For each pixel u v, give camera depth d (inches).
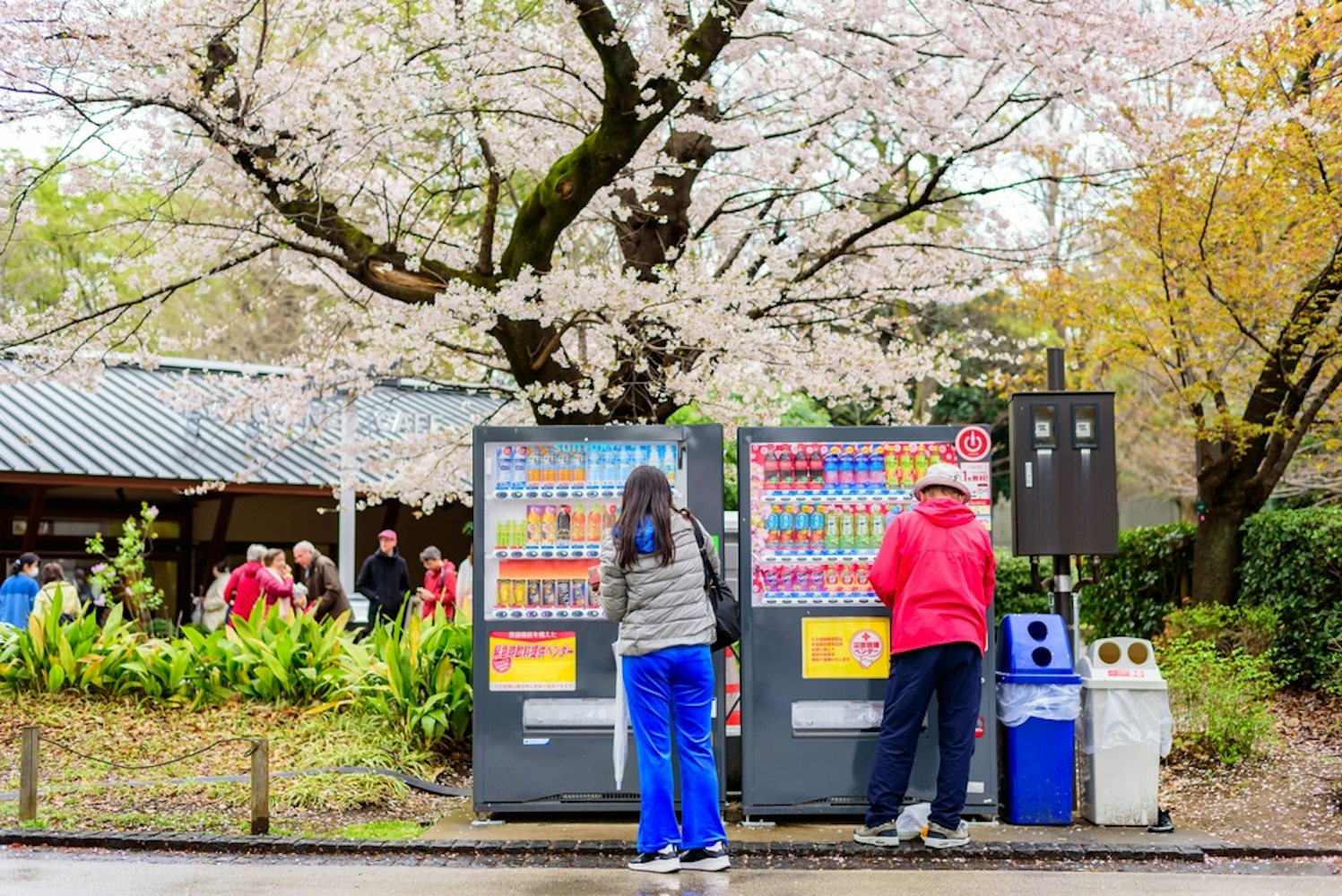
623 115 361.7
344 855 254.4
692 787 243.0
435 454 500.7
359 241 390.3
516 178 653.9
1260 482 498.6
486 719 280.7
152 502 753.0
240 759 344.2
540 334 408.5
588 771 279.3
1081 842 258.7
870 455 283.6
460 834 267.3
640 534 244.7
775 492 282.5
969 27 380.2
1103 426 307.9
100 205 399.2
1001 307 647.1
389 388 829.2
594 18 345.4
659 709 243.8
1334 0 435.8
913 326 573.9
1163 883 229.0
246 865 244.7
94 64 352.2
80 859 249.8
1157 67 380.5
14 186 374.9
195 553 768.9
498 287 380.2
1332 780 318.7
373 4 399.2
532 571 283.0
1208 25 367.6
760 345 419.5
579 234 520.4
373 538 840.9
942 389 973.8
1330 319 512.1
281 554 539.5
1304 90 456.4
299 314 1059.9
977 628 258.1
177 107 361.4
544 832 269.0
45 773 334.3
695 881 230.1
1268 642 442.9
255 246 418.6
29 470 603.8
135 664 416.8
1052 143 448.8
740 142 443.5
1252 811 293.6
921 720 258.5
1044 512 307.0
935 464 277.6
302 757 342.6
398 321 447.8
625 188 443.2
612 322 395.2
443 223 432.5
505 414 498.3
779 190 450.6
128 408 698.8
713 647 257.4
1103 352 532.7
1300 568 447.5
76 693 419.5
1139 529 571.8
